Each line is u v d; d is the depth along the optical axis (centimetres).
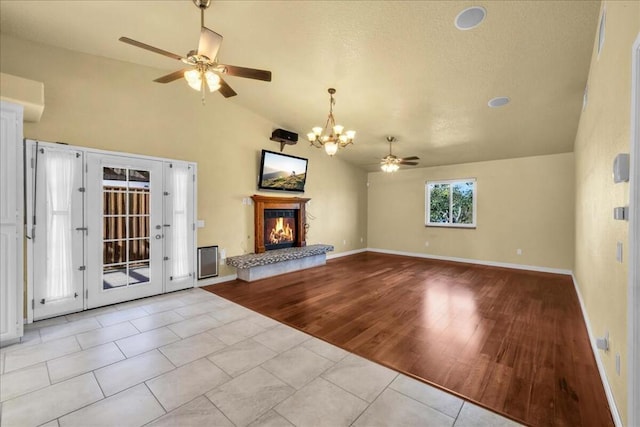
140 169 398
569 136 484
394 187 799
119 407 186
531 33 271
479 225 659
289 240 627
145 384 210
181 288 444
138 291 400
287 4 267
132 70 392
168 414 181
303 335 292
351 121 512
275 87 432
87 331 298
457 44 296
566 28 260
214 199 484
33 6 271
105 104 370
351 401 193
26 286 314
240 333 296
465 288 461
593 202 288
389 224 810
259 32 308
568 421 175
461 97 397
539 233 587
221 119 491
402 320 331
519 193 609
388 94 413
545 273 565
